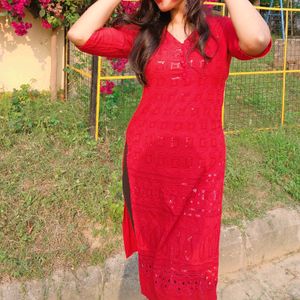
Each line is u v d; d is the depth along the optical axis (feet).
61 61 18.60
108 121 15.98
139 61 6.70
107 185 12.85
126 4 13.69
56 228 11.16
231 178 14.01
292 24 39.11
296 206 13.50
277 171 14.82
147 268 7.40
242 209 12.85
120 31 7.07
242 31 6.28
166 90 6.73
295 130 18.26
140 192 7.18
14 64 17.90
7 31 17.49
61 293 9.95
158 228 7.20
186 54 6.57
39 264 10.23
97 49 6.93
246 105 20.92
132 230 8.04
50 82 18.31
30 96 17.98
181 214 6.98
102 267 10.50
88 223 11.56
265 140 16.55
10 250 10.45
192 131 6.75
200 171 6.85
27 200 11.70
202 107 6.73
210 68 6.63
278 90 23.25
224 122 18.48
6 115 15.61
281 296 11.26
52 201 11.82
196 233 6.95
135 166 7.13
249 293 11.30
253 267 12.35
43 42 18.19
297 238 13.12
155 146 6.88
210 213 6.95
